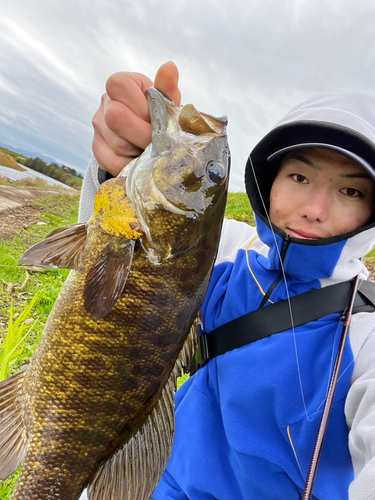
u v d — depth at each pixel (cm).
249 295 51
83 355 36
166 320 37
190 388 55
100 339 35
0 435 38
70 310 36
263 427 46
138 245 36
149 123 36
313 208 43
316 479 43
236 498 47
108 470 38
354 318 45
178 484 52
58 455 36
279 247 46
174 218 37
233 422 46
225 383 48
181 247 37
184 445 51
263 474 45
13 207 238
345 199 43
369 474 28
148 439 39
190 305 38
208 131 39
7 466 37
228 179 40
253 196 49
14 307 115
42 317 113
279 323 47
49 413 36
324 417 38
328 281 47
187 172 37
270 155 49
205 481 48
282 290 49
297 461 44
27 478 36
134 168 36
